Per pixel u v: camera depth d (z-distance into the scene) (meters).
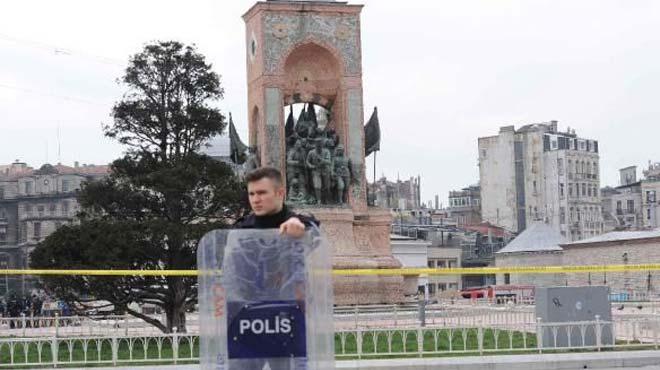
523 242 93.06
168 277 32.38
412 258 92.94
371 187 51.19
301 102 49.16
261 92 48.00
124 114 36.12
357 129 48.97
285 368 8.36
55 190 144.88
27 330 40.81
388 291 47.06
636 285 80.50
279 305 8.38
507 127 148.88
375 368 23.88
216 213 34.28
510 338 27.30
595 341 28.39
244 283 8.40
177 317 33.28
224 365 8.35
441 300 54.75
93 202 33.56
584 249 86.62
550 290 28.38
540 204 147.38
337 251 46.84
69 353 27.34
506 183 148.12
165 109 36.09
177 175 32.97
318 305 8.42
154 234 31.19
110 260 30.91
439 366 24.39
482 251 129.88
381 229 48.69
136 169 34.47
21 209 145.25
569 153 149.88
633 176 176.75
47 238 32.09
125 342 33.62
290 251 8.43
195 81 36.66
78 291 31.64
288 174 47.81
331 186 48.03
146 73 36.41
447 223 150.00
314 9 48.81
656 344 28.09
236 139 49.09
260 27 48.19
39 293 82.19
